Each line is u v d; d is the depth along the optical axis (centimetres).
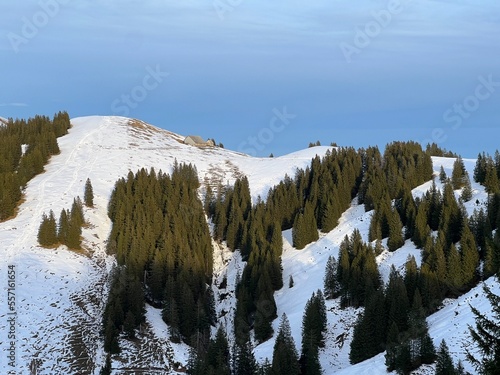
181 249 9625
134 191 12281
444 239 8500
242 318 8331
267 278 9044
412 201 10212
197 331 7912
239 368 6944
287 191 12506
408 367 5616
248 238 10825
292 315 8400
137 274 8894
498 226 8519
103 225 11062
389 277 7825
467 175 11094
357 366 6475
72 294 8119
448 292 7656
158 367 7062
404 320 6850
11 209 10625
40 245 9419
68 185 12656
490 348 2452
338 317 8050
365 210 11556
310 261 10150
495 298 2523
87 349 7000
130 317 7575
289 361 6631
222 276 10450
